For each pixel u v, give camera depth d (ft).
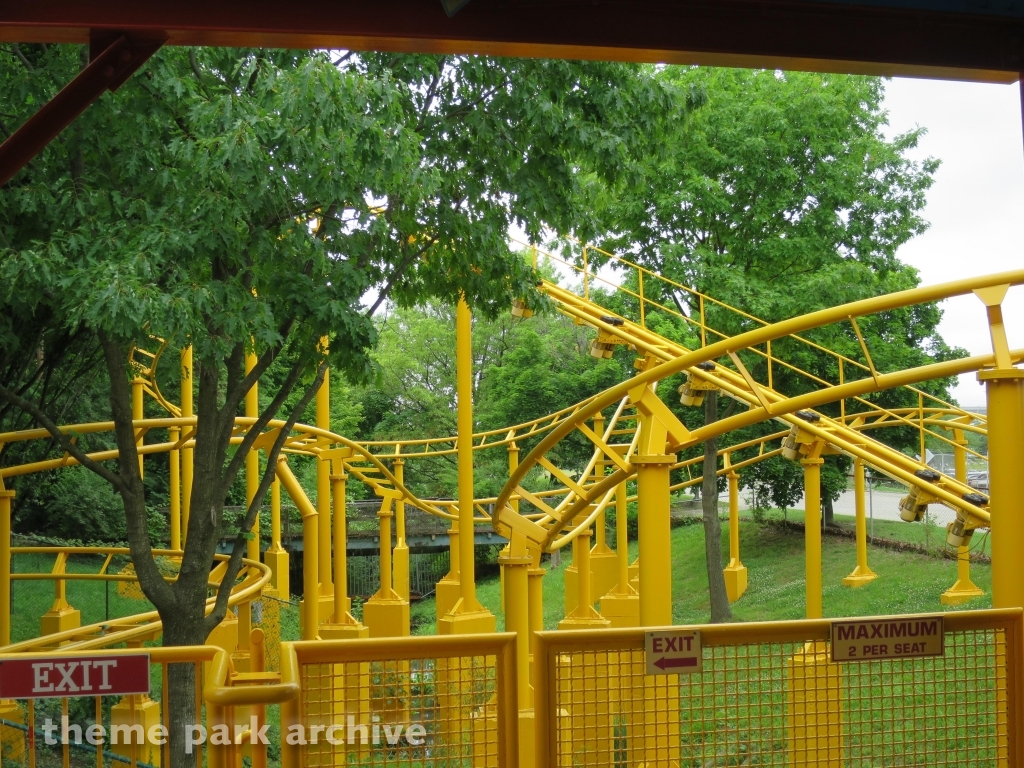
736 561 88.22
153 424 43.83
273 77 27.55
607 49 18.34
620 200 72.95
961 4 18.51
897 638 15.83
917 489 47.24
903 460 48.98
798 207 74.79
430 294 38.06
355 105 27.43
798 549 102.73
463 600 57.21
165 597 31.19
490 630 57.11
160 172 28.40
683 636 15.29
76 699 36.45
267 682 15.24
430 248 36.76
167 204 27.99
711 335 75.10
